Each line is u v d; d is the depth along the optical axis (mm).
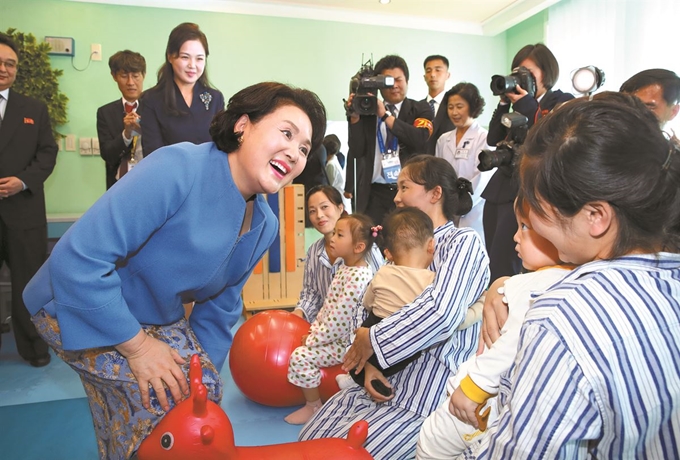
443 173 1547
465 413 853
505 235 2436
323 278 2393
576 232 623
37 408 2174
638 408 563
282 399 2039
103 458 1215
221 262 1112
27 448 1842
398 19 5242
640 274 591
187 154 1056
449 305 1279
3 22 4344
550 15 4863
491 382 828
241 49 4910
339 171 4723
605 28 4273
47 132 2764
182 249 1071
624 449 590
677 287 589
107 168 3055
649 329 565
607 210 591
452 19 5352
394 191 3090
